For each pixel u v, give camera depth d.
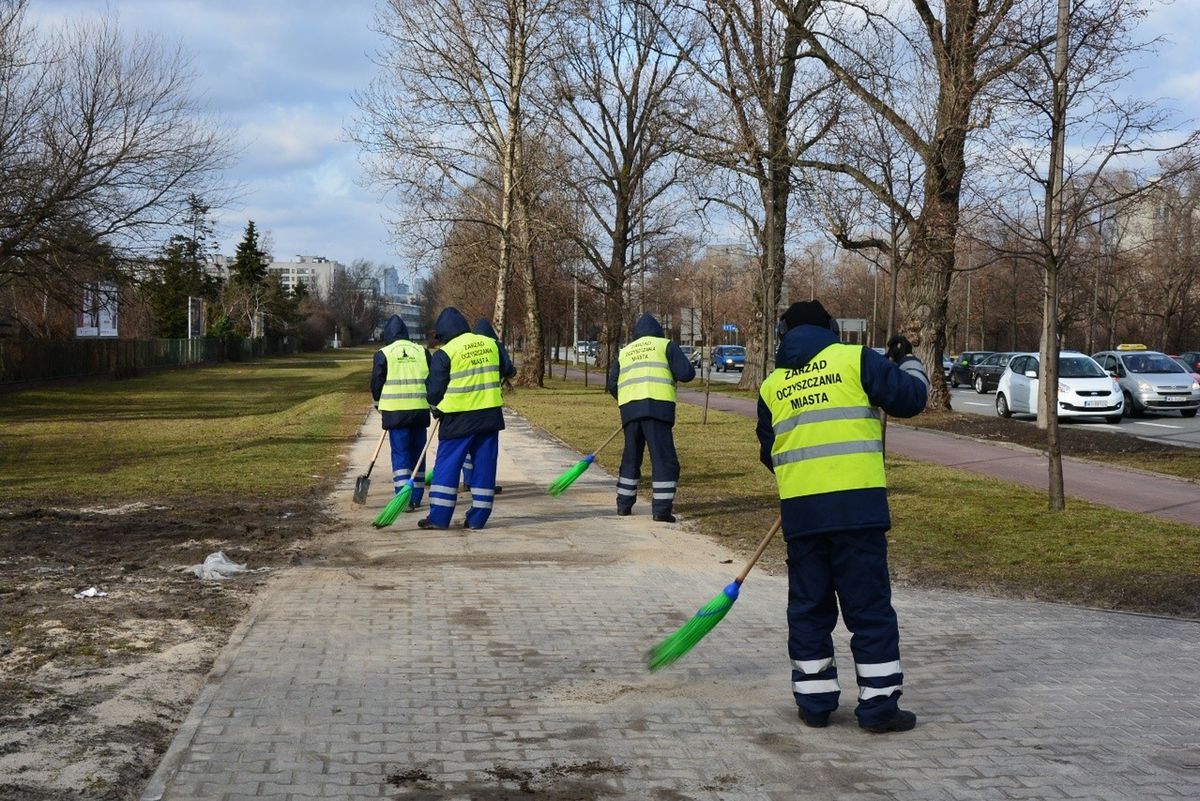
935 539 10.31
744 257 41.62
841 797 4.32
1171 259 55.19
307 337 138.12
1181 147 11.27
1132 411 29.73
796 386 5.30
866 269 55.88
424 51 34.94
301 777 4.46
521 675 5.98
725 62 21.69
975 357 49.34
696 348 50.16
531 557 9.45
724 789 4.41
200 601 7.61
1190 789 4.37
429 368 11.46
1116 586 8.27
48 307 53.12
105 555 9.27
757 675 6.03
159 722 5.14
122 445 21.78
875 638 5.08
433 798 4.28
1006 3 14.17
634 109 42.94
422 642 6.64
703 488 14.20
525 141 37.25
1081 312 57.44
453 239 38.44
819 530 5.10
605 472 16.19
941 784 4.44
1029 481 15.45
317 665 6.09
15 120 30.27
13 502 12.71
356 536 10.43
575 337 74.38
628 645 6.63
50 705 5.25
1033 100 11.52
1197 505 13.00
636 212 44.41
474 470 10.91
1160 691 5.74
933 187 15.01
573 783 4.46
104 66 30.83
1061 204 11.80
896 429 24.66
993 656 6.44
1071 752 4.81
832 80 21.17
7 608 7.25
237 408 36.66
